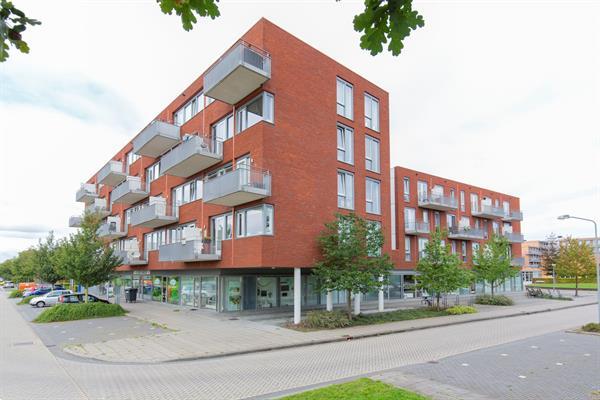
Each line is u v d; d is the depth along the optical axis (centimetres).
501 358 1043
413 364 998
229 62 1661
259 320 1848
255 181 1630
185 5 261
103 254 2297
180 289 2683
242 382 864
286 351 1220
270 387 825
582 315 2191
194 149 1941
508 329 1650
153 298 3083
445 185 3841
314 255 1806
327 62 2011
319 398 655
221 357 1142
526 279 7544
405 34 279
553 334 1471
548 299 3262
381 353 1166
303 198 1800
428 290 2292
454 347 1248
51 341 1400
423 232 3350
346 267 1731
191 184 2405
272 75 1742
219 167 2066
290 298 2470
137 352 1184
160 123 2419
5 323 1920
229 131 1998
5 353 1213
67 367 1025
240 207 1847
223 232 2008
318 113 1922
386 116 2400
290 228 1730
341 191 2045
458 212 3947
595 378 844
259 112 1748
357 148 2147
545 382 812
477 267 2928
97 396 782
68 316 1961
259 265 1623
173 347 1246
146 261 2936
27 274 4578
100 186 4338
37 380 899
